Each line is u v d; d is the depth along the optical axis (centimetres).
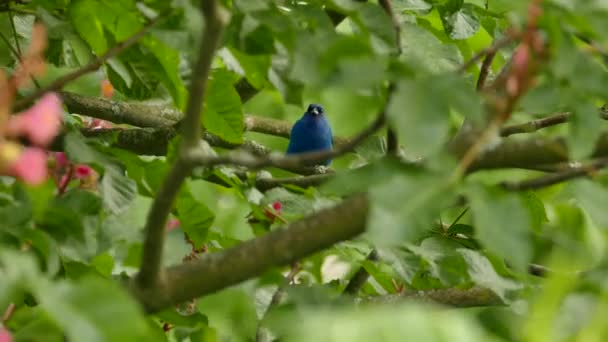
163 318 658
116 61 688
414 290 796
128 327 376
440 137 405
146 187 678
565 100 462
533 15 419
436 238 774
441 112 410
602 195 448
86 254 586
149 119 988
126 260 627
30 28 901
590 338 375
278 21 544
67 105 968
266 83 643
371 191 395
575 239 737
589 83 459
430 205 391
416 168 427
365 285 885
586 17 464
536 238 754
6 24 894
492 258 707
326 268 912
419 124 406
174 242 599
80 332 370
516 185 509
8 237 546
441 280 688
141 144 923
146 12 580
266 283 547
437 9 820
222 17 463
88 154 610
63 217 581
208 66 475
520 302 668
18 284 388
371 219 385
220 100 690
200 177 735
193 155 484
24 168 395
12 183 618
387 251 687
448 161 407
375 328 314
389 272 782
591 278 413
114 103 983
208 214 695
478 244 784
